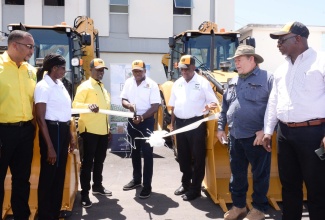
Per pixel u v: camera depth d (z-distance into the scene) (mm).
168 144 8555
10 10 13727
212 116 4305
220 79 6391
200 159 4766
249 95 3789
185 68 4746
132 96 5086
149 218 4262
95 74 4785
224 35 7676
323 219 3230
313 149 3162
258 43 14336
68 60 6773
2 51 6238
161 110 8133
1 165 3424
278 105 3355
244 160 3992
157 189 5359
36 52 6762
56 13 13820
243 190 4062
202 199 4871
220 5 14312
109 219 4234
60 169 3803
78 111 4270
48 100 3615
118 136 7934
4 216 4086
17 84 3459
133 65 5020
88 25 8305
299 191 3471
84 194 4656
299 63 3207
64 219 4223
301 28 3189
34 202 4332
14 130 3426
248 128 3803
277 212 4348
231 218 4062
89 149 4660
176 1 13992
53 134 3639
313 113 3131
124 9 14023
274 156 5039
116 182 5766
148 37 14062
